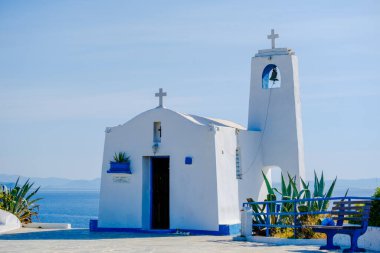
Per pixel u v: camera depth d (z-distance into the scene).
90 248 19.59
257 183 30.05
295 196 24.45
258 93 31.42
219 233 25.39
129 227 27.39
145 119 27.45
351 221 21.67
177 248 19.45
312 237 21.61
